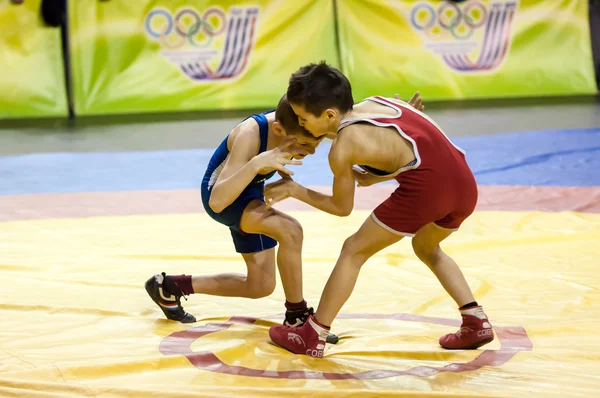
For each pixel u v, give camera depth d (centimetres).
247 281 618
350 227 957
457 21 2409
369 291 711
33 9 2100
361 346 571
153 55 2216
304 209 1066
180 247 870
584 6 2542
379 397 464
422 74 2395
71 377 497
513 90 2492
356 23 2336
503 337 585
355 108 541
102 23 2162
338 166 519
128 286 725
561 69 2528
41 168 1436
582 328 601
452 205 527
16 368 516
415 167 514
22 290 710
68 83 2189
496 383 494
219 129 1928
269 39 2284
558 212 1011
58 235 920
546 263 791
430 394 462
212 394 461
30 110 2134
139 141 1762
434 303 675
